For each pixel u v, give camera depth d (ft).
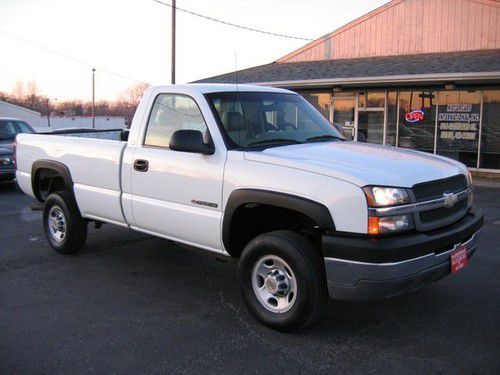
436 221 12.69
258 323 13.88
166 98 16.33
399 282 11.65
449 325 13.75
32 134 22.27
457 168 14.25
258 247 13.25
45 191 22.22
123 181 17.10
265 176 13.07
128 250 21.38
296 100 17.79
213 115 14.76
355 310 14.79
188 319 14.25
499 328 13.56
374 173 12.13
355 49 66.44
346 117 58.85
